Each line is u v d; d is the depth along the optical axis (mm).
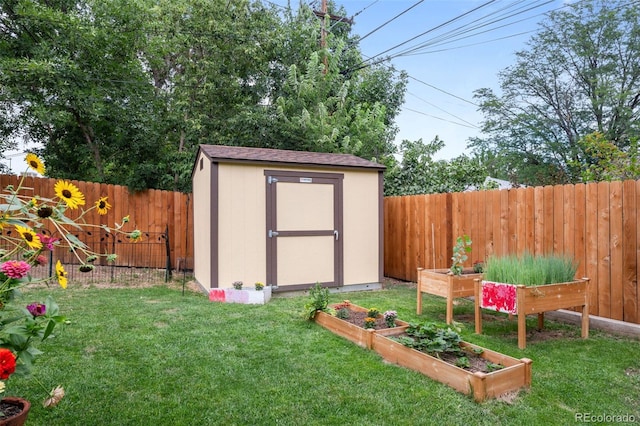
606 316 4391
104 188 8430
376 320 4086
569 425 2340
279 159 6266
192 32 11703
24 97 8664
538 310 3758
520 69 19312
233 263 5965
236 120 11477
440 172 9781
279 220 6281
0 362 1495
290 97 12789
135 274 7809
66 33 9234
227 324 4352
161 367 3102
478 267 5109
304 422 2330
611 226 4359
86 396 2598
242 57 12391
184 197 8828
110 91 9805
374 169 6977
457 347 3180
